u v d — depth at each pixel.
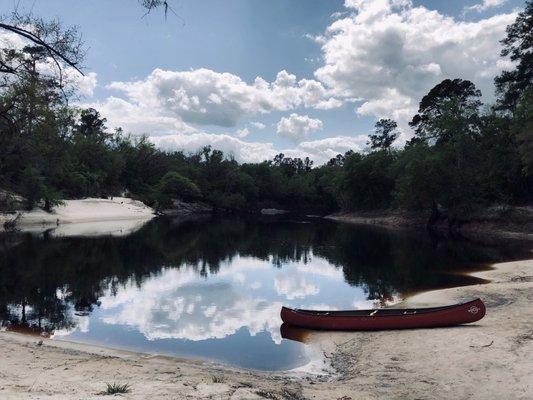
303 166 161.38
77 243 40.19
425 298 19.94
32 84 14.78
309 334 14.62
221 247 41.38
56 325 15.85
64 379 8.25
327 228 65.94
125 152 108.38
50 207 65.31
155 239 46.34
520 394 8.34
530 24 56.19
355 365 11.27
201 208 110.81
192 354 12.69
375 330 14.38
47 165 61.91
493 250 38.22
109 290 22.30
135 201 92.94
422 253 36.91
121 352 12.52
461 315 13.91
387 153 84.25
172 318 17.06
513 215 54.09
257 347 13.36
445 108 62.88
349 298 20.98
